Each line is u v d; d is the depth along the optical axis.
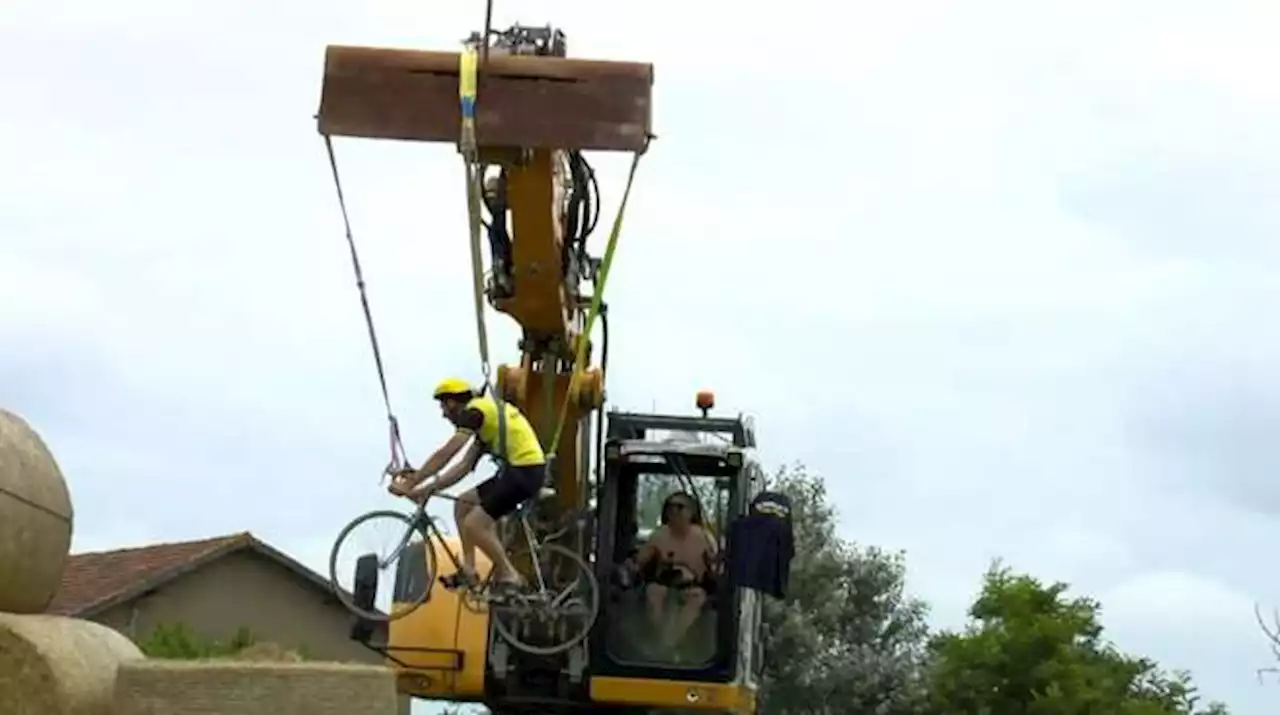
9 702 7.13
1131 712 28.72
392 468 11.73
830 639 32.53
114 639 7.69
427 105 10.84
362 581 12.12
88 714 7.16
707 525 13.80
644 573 13.69
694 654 13.57
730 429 14.20
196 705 6.98
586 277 13.45
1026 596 29.91
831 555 32.78
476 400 11.66
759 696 14.95
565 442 13.42
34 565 7.92
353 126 10.81
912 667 31.72
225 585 29.12
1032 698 29.08
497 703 13.64
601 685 13.45
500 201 12.55
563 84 10.82
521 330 13.28
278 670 7.08
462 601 12.41
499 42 11.34
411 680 13.54
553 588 13.18
